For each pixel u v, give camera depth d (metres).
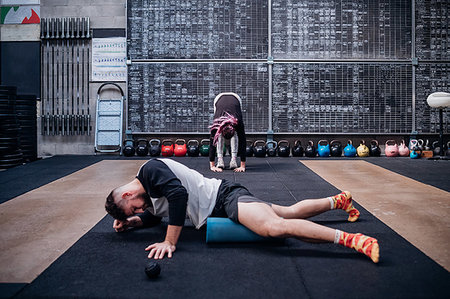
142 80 6.41
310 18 6.32
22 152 5.64
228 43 6.34
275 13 6.33
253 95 6.37
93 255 2.01
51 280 1.72
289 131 6.39
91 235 2.33
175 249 2.05
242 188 2.21
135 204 2.04
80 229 2.48
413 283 1.67
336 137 6.52
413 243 2.18
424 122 6.36
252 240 2.11
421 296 1.55
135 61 6.40
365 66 6.33
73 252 2.05
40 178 4.28
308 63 6.33
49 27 6.54
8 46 6.59
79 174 4.53
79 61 6.58
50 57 6.60
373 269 1.81
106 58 6.57
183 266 1.85
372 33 6.32
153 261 1.92
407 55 6.34
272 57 6.32
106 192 3.59
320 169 4.87
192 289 1.62
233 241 2.11
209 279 1.71
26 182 4.05
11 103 5.15
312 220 2.62
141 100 6.43
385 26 6.31
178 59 6.36
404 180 4.12
